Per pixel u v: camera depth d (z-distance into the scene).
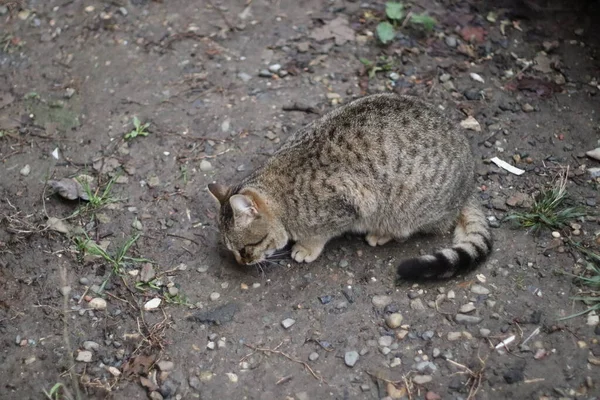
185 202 4.86
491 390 3.79
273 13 6.24
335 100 5.48
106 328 4.20
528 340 4.00
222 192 4.45
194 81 5.67
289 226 4.46
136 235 4.67
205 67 5.77
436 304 4.22
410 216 4.50
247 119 5.36
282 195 4.37
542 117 5.36
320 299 4.30
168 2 6.36
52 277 4.45
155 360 4.03
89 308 4.29
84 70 5.82
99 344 4.13
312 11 6.25
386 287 4.35
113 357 4.07
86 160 5.14
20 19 6.25
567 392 3.74
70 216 4.76
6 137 5.32
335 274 4.46
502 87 5.60
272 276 4.47
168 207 4.83
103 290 4.39
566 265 4.37
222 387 3.90
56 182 4.90
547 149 5.13
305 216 4.38
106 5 6.32
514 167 5.02
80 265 4.51
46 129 5.37
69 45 6.02
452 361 3.94
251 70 5.74
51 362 4.04
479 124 5.31
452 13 6.21
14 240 4.62
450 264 4.25
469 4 6.28
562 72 5.70
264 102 5.48
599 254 4.39
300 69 5.73
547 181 4.91
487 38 5.99
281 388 3.88
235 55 5.87
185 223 4.75
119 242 4.64
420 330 4.10
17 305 4.32
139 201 4.87
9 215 4.78
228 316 4.24
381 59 5.80
